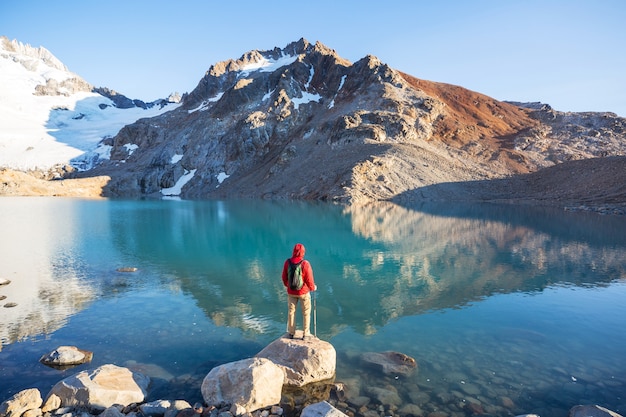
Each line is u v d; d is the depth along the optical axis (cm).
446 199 6119
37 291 1260
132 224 3178
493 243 2191
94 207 5175
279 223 3222
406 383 693
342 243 2203
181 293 1246
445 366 755
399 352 814
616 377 705
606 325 959
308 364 704
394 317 1027
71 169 12556
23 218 3650
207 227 2973
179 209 4781
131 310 1080
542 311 1063
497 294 1223
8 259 1773
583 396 644
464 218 3547
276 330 940
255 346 851
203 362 777
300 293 796
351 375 726
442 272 1514
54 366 750
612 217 3562
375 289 1288
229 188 8831
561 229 2762
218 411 599
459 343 861
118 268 1591
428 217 3653
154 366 758
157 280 1406
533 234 2527
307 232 2666
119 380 664
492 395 650
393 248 2050
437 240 2305
